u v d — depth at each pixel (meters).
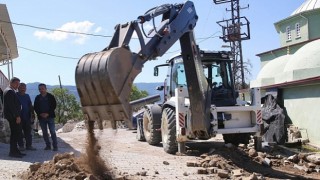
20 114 10.80
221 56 13.23
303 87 17.20
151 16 7.82
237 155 11.25
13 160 10.10
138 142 15.92
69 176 7.52
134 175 8.52
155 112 14.64
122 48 6.74
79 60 7.05
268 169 10.31
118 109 6.60
